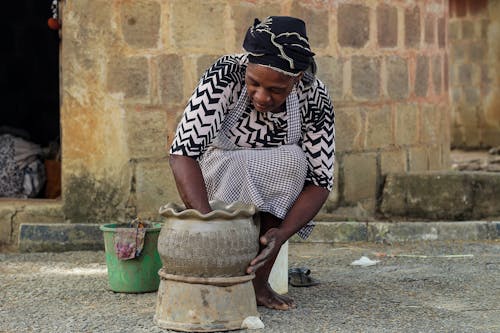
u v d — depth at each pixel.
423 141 8.38
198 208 4.00
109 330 4.11
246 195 4.27
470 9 16.88
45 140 10.11
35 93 10.11
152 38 6.84
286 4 7.14
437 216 7.64
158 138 6.90
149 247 4.97
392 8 7.87
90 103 6.81
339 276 5.45
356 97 7.59
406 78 8.09
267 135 4.29
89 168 6.86
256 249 4.08
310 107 4.32
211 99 4.10
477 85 16.95
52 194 7.61
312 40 7.27
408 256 6.22
